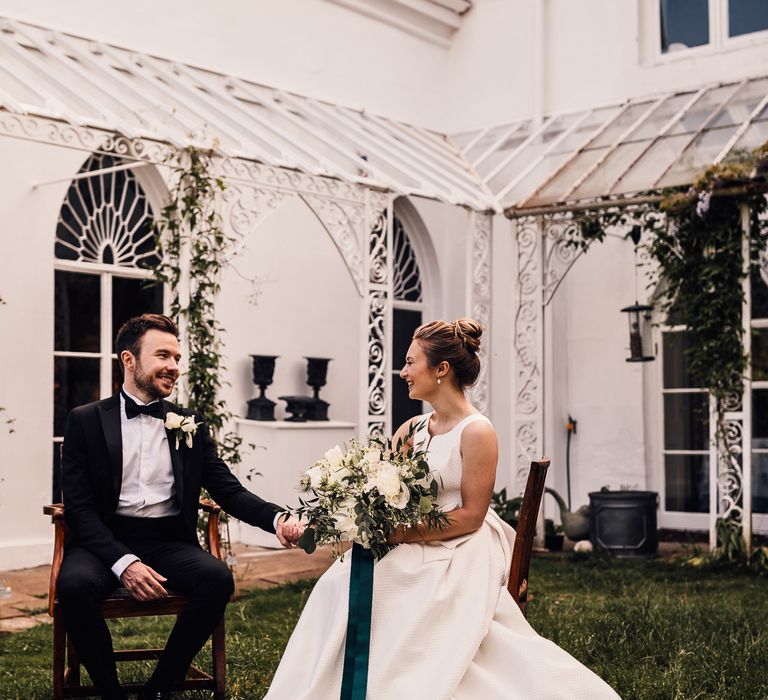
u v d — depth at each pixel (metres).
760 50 9.59
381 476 3.36
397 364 10.97
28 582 7.21
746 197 7.77
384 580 3.39
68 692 4.01
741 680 4.48
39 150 7.92
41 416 7.92
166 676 3.91
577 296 10.40
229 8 9.33
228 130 7.51
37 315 7.90
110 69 7.79
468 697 3.23
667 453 9.96
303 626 3.52
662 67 10.11
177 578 3.96
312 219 9.76
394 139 9.95
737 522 7.94
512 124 10.84
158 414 4.18
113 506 4.07
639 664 4.82
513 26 11.05
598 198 8.48
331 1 10.20
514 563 3.63
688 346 9.86
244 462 9.01
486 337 9.16
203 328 6.84
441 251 11.08
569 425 10.34
